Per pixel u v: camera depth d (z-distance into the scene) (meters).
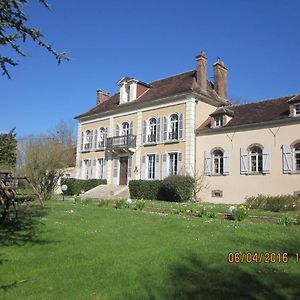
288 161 21.58
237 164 24.06
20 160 23.19
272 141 22.47
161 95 29.23
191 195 25.31
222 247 7.56
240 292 5.11
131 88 32.31
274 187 22.00
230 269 6.09
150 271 5.98
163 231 9.43
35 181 19.92
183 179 24.92
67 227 9.80
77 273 5.92
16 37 6.61
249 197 21.55
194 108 27.06
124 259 6.66
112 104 35.06
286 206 16.73
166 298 4.89
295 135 21.47
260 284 5.43
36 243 7.92
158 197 26.56
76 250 7.33
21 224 10.24
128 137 30.72
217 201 24.69
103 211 13.99
